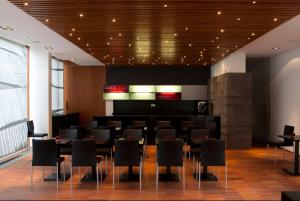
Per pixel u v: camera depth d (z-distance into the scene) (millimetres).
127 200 5305
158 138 7363
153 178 6758
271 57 11867
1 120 8562
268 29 7031
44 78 10422
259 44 9023
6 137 8859
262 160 8789
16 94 9531
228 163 8352
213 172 7309
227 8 5500
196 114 15078
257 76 13633
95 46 9312
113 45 9148
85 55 11578
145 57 11773
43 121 10430
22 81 9977
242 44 8883
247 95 10828
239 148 10828
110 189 5965
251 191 5828
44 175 7016
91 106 15500
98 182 6359
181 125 9977
